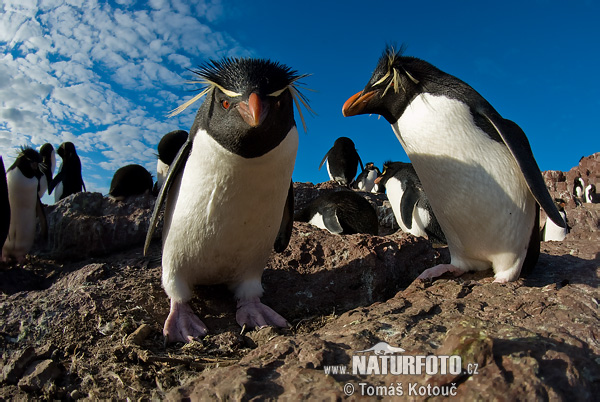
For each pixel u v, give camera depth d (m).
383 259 0.71
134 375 0.45
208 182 0.51
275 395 0.34
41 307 0.56
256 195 0.52
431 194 0.62
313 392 0.34
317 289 0.67
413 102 0.60
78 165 1.84
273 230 0.58
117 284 0.64
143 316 0.57
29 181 0.95
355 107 0.64
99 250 0.85
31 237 0.96
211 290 0.64
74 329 0.53
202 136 0.51
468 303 0.52
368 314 0.51
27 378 0.45
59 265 0.84
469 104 0.58
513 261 0.59
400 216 1.48
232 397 0.34
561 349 0.39
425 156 0.60
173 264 0.56
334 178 2.47
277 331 0.55
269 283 0.67
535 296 0.52
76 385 0.46
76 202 0.89
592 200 3.42
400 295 0.60
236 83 0.47
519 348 0.37
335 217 1.18
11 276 0.74
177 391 0.36
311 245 0.75
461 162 0.57
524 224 0.58
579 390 0.34
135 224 0.87
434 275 0.64
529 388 0.32
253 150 0.48
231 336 0.54
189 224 0.53
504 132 0.56
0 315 0.55
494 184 0.57
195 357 0.49
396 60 0.62
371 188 2.89
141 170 0.96
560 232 1.76
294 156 0.53
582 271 0.64
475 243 0.61
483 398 0.31
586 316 0.47
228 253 0.56
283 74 0.49
